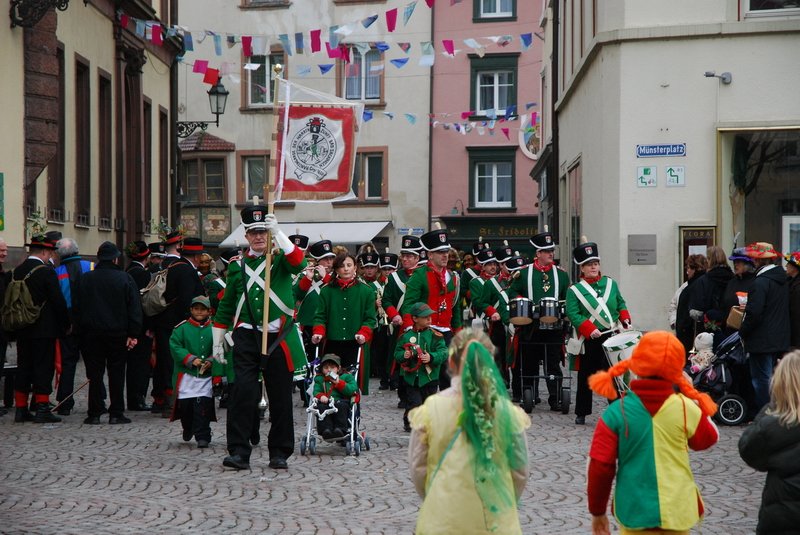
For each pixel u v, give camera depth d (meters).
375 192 44.94
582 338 13.64
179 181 34.84
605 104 19.28
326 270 16.09
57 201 22.89
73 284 14.90
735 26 18.41
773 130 18.41
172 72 33.44
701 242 18.70
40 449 11.70
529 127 40.62
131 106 28.97
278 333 10.54
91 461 10.93
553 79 29.67
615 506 5.47
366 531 7.92
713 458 11.19
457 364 5.11
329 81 44.19
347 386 11.36
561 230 28.67
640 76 18.89
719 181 18.59
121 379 13.88
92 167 25.09
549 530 8.01
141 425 13.74
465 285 18.36
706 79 18.62
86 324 13.66
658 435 5.40
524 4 43.44
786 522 5.45
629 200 18.98
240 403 10.49
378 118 44.53
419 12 43.88
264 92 44.78
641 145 18.91
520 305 14.83
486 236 44.19
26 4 18.38
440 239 13.59
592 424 13.81
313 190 11.46
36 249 13.87
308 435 11.48
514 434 4.99
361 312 13.34
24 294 13.55
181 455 11.34
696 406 5.46
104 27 26.17
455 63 44.00
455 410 5.03
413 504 8.90
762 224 18.58
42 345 13.80
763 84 18.44
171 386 14.79
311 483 9.79
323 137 11.48
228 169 45.06
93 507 8.70
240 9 44.38
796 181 18.41
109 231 26.53
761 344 13.26
